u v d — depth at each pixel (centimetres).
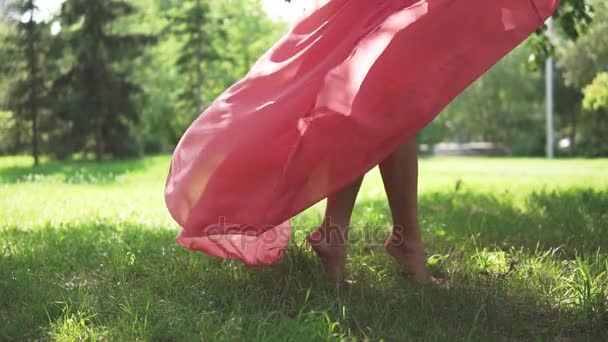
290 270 327
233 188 302
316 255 358
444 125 4828
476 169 1812
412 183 335
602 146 3759
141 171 1648
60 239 446
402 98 286
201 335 253
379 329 257
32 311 280
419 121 290
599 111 3838
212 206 303
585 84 3216
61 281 340
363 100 283
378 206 639
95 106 2655
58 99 2666
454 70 291
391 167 332
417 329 260
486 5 293
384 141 291
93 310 281
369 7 316
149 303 284
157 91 3562
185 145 320
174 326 264
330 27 317
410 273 343
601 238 441
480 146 5209
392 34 287
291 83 316
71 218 580
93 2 2644
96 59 2683
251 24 3497
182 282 329
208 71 3238
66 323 263
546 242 442
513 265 366
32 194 838
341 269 331
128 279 349
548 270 354
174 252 400
